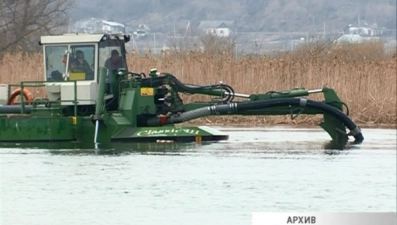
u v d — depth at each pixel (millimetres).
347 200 43094
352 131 65250
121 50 65625
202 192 44531
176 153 57875
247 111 63906
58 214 39438
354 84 88188
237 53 105438
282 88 89938
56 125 62406
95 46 64438
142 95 63844
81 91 63625
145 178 47875
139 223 38000
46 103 63656
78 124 62750
